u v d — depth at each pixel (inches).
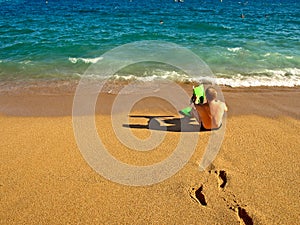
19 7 1194.0
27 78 379.9
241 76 384.8
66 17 951.0
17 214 157.1
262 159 202.7
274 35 663.8
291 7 1342.3
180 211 160.1
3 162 197.8
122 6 1283.2
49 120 260.4
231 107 287.3
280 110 282.8
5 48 524.7
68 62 441.7
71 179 182.1
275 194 170.6
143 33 696.4
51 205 163.2
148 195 170.6
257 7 1331.2
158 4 1379.2
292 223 151.6
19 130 241.1
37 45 550.3
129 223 152.9
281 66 425.7
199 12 1130.0
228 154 207.8
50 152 209.0
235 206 162.6
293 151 212.4
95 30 731.4
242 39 618.5
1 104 298.0
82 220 154.3
